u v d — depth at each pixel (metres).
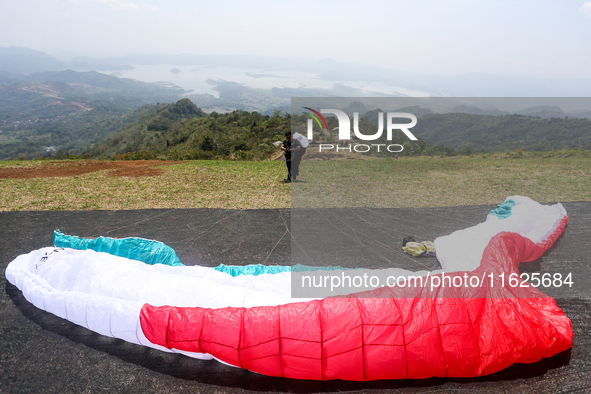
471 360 2.09
